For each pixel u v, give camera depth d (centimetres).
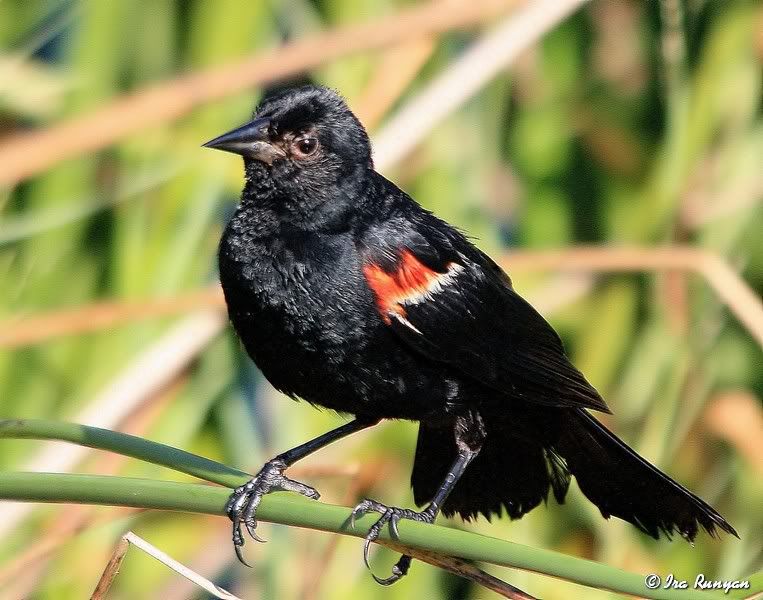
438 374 771
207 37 1038
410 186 1014
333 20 1060
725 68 1066
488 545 539
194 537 975
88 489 527
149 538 967
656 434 979
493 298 798
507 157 1061
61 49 1065
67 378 956
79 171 991
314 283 745
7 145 900
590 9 1068
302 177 756
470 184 1021
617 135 1062
